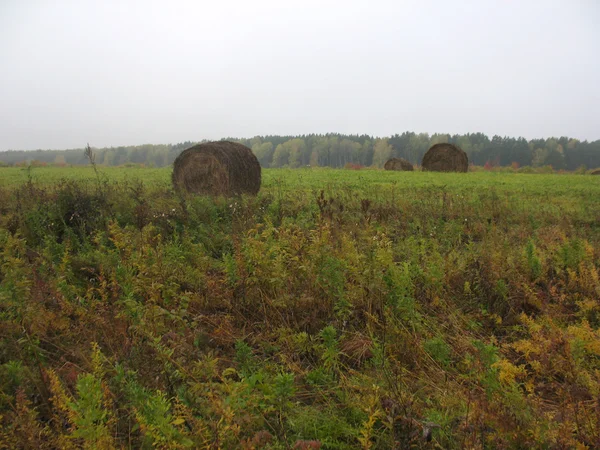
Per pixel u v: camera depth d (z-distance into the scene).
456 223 8.09
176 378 2.95
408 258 5.55
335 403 3.10
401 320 4.04
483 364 3.10
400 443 2.52
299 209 9.19
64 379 3.07
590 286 4.70
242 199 9.38
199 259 5.42
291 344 3.74
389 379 3.15
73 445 2.33
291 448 2.43
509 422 2.57
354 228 6.40
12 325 3.49
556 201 12.63
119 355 3.25
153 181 17.45
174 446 2.26
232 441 2.45
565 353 3.19
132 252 5.17
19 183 16.02
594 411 2.76
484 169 45.91
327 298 4.29
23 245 5.26
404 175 23.61
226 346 3.85
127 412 2.70
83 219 6.94
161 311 3.73
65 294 4.11
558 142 103.44
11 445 2.36
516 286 4.76
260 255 4.55
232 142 14.04
